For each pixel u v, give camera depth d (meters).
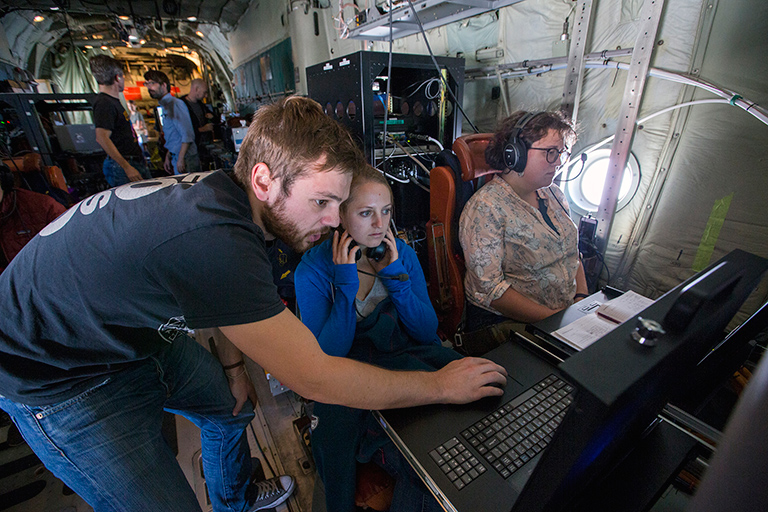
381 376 0.69
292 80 4.29
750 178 1.30
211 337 2.18
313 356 0.63
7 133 3.56
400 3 1.76
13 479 1.42
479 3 1.83
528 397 0.76
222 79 8.99
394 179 1.91
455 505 0.57
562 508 0.51
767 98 1.20
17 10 5.20
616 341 0.38
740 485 0.21
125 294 0.64
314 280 1.08
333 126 0.63
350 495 0.88
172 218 0.58
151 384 0.85
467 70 2.26
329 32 3.66
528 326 0.97
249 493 1.22
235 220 0.59
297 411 1.67
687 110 1.41
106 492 0.79
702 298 0.37
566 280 1.43
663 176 1.53
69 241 0.64
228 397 1.07
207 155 5.20
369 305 1.11
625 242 1.72
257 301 0.58
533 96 1.95
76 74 8.42
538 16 1.81
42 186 2.43
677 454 0.65
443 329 1.71
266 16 4.74
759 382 0.20
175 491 0.85
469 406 0.74
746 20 1.21
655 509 0.65
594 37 1.63
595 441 0.37
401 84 2.17
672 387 0.51
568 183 1.87
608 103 1.64
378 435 0.85
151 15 5.82
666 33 1.41
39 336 0.67
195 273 0.57
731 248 1.39
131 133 3.33
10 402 0.72
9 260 1.61
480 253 1.34
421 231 2.11
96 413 0.75
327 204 0.65
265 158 0.62
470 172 1.51
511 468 0.62
